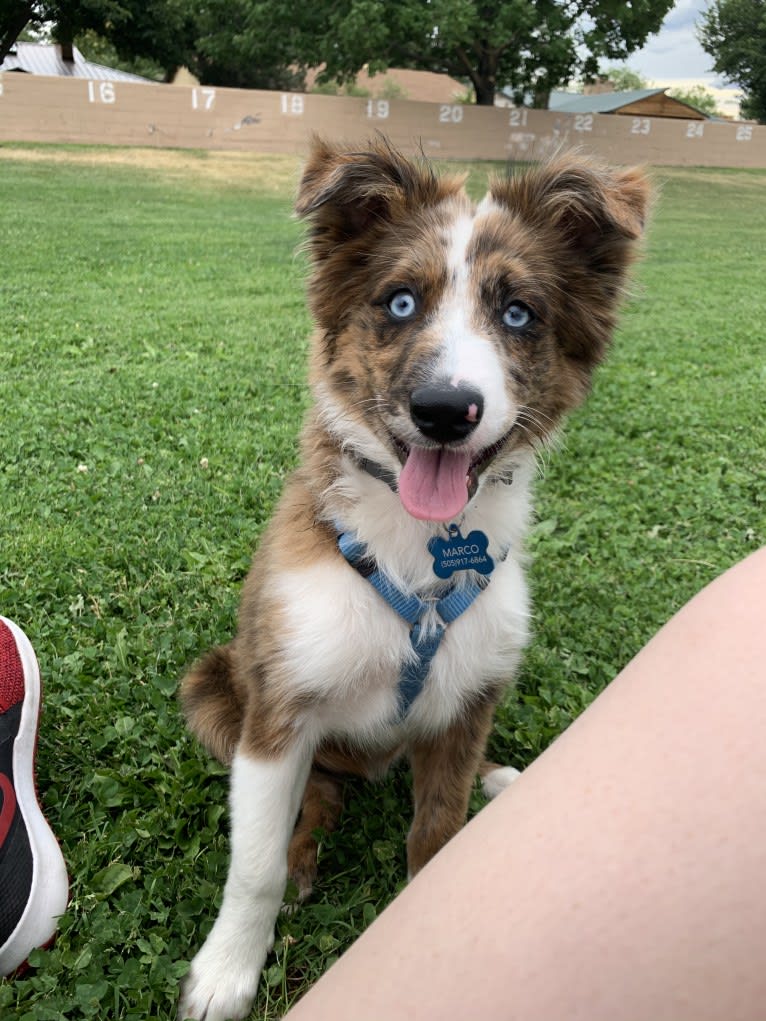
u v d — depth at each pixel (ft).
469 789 1.41
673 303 6.29
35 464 2.58
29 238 6.91
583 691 1.76
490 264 1.34
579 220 1.44
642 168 1.48
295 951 1.21
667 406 3.65
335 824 1.48
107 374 3.53
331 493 1.32
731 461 3.06
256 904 1.17
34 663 1.36
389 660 1.31
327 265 1.43
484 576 1.35
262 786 1.22
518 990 0.43
